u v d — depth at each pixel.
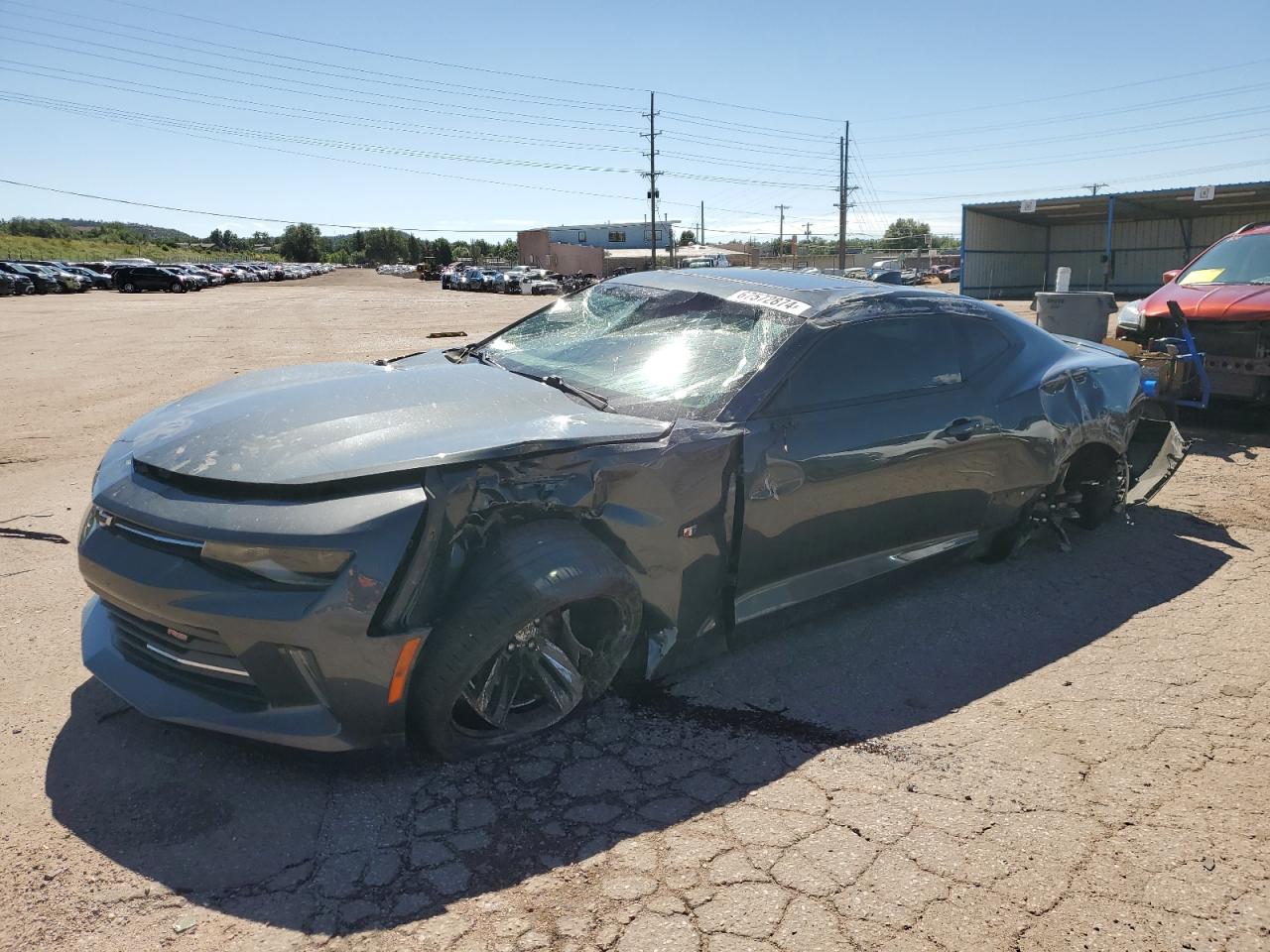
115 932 1.91
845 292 3.57
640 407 3.04
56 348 15.20
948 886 2.14
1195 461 6.34
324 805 2.37
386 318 24.55
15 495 5.38
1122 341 7.25
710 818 2.38
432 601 2.35
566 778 2.53
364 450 2.43
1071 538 4.71
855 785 2.54
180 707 2.43
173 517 2.34
